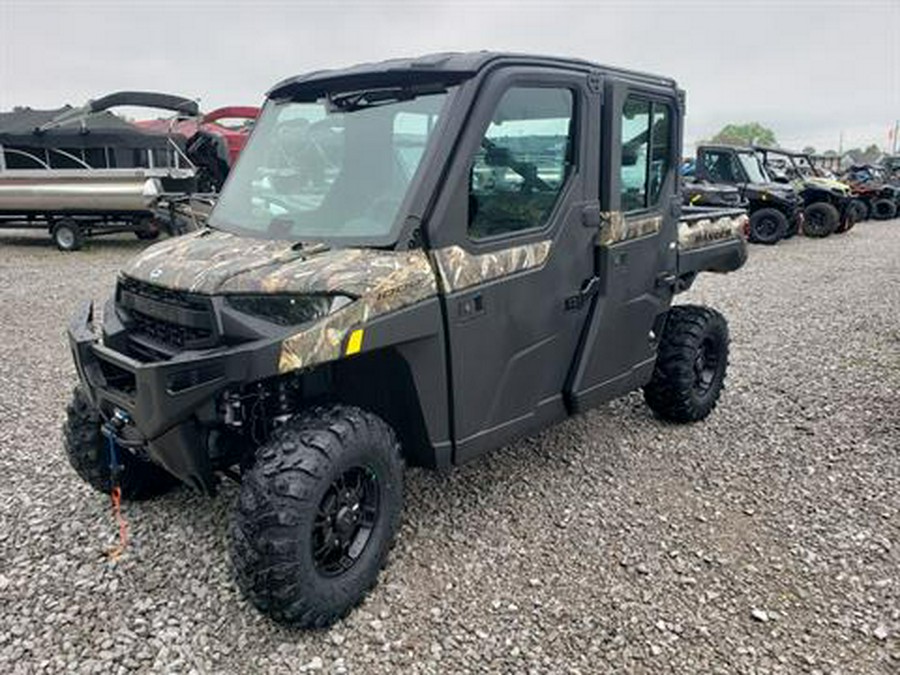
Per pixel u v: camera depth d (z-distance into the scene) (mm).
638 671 2537
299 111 3385
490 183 3039
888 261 13008
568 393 3656
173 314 2762
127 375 2859
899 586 3004
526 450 4289
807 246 15336
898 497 3762
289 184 3260
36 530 3352
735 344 6840
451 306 2904
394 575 3055
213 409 2631
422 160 2898
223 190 3539
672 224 4152
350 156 3119
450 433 3082
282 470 2549
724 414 4934
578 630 2744
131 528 3377
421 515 3525
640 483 3900
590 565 3150
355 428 2725
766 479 3967
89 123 13758
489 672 2535
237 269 2715
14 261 11984
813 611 2854
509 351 3234
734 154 15312
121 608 2828
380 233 2869
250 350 2457
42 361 6078
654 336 4250
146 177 12477
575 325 3592
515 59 3107
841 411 4996
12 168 13375
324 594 2654
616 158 3586
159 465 3016
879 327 7609
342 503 2758
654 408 4719
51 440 4371
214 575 3031
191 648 2631
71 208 12758
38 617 2770
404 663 2574
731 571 3111
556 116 3303
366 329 2627
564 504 3658
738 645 2664
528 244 3223
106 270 11008
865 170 23172
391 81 3113
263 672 2529
